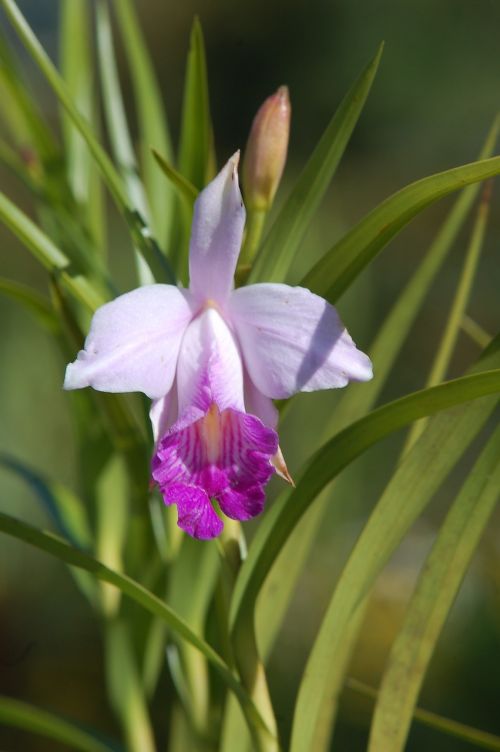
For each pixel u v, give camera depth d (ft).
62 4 2.02
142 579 1.91
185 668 1.88
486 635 2.66
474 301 4.48
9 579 3.16
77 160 1.98
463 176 1.56
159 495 1.84
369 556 1.68
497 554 2.28
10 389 3.10
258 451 1.61
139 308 1.59
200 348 1.61
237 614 1.68
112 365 1.58
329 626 1.70
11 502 3.06
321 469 1.63
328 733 1.73
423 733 2.56
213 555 1.82
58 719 1.88
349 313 3.41
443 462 1.66
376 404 4.20
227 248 1.60
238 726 1.81
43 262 1.76
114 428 1.82
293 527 1.65
